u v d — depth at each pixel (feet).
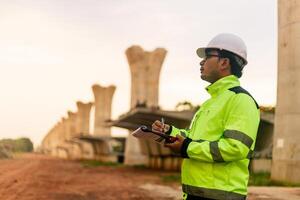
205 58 14.42
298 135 66.54
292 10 67.31
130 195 57.26
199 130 13.69
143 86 187.83
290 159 66.69
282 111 68.39
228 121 13.20
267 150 97.71
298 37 66.95
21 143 546.67
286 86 67.92
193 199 13.34
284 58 68.39
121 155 235.81
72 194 56.85
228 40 14.03
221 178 12.97
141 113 112.06
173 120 112.78
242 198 13.12
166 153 141.49
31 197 52.24
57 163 180.34
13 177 83.25
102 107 269.03
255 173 92.94
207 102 14.15
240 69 14.16
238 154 12.68
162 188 68.39
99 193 58.95
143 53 187.93
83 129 333.62
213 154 12.67
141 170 132.67
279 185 66.23
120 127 159.43
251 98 13.41
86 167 148.56
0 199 49.90
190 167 13.41
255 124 13.12
